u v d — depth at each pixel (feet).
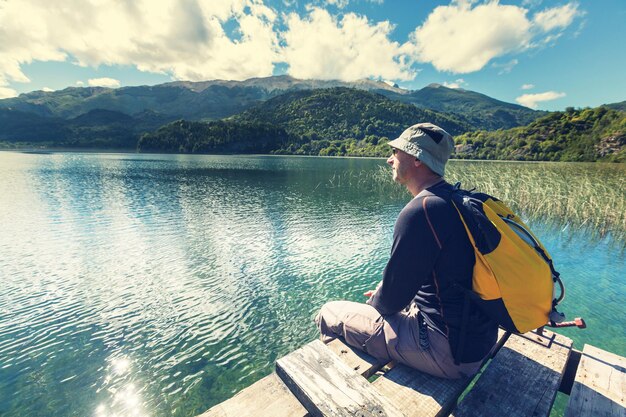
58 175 142.51
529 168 142.82
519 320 6.21
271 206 77.66
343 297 29.07
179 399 17.33
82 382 18.40
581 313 25.41
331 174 176.14
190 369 19.58
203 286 31.17
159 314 25.77
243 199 88.28
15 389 17.84
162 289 30.35
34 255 39.78
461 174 107.14
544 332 9.94
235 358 20.59
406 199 90.48
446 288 6.33
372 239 48.60
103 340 22.34
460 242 5.93
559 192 74.08
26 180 120.06
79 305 27.30
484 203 6.31
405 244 6.15
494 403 7.01
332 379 6.47
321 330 9.39
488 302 6.15
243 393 6.52
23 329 23.56
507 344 9.31
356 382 6.41
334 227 56.24
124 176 146.61
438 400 6.59
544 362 8.49
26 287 30.60
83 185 109.60
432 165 6.48
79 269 35.35
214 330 23.72
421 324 7.01
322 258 39.65
